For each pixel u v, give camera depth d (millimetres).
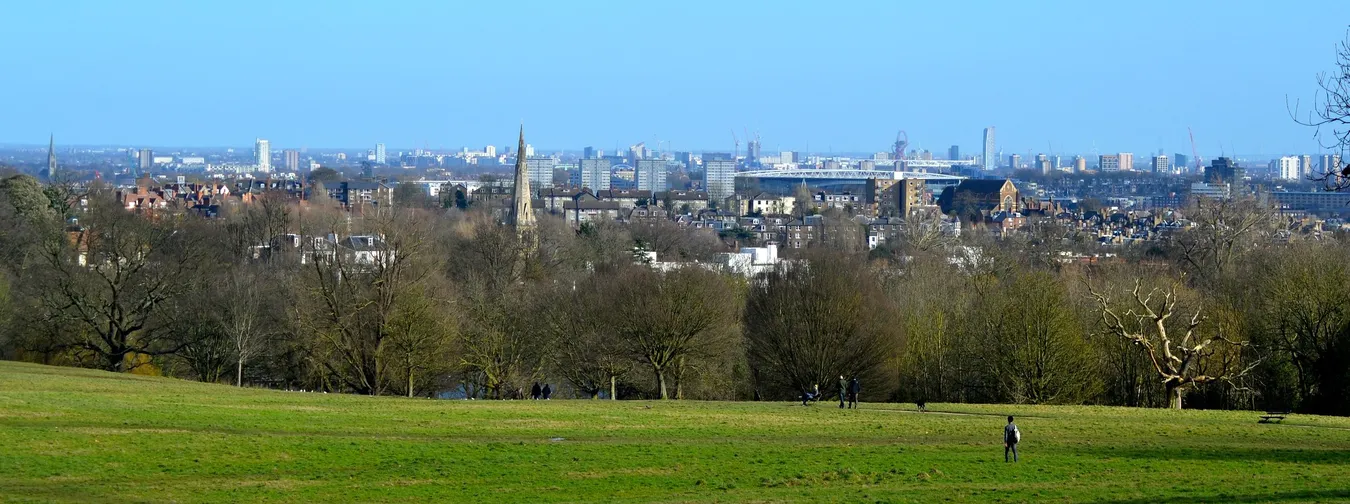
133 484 94875
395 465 105312
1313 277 189125
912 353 199125
